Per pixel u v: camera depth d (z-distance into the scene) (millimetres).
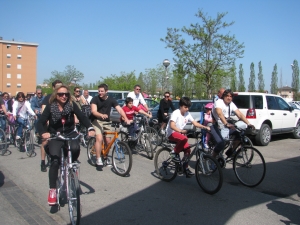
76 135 4430
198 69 22531
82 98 11195
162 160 6270
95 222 4246
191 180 6316
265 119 10109
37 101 11336
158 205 4887
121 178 6418
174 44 22281
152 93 39781
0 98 9586
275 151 9305
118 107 7000
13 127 10156
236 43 21844
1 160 8141
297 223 4223
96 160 7004
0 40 67938
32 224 4188
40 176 6586
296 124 11898
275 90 77438
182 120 5875
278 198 5238
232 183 6121
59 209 4715
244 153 5934
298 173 6832
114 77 50781
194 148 5812
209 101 12164
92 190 5629
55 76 39281
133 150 8969
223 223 4207
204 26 21906
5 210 4688
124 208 4762
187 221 4273
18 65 70188
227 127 5883
